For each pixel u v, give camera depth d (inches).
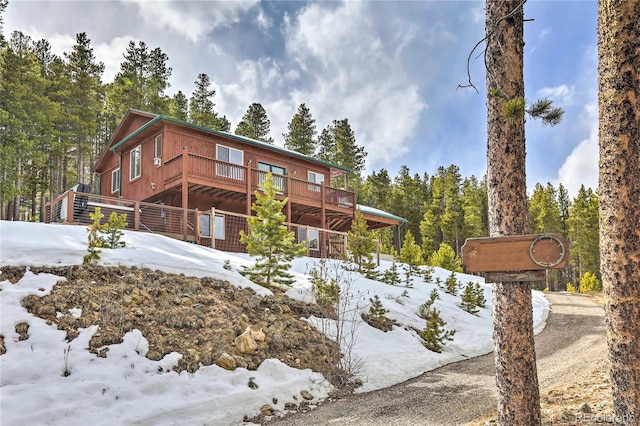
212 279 401.1
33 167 1325.0
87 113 1491.1
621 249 142.6
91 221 620.7
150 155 810.2
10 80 1236.5
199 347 286.8
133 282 342.3
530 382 166.1
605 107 150.9
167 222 672.4
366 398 281.3
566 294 1011.9
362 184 2258.9
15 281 300.0
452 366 378.9
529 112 181.6
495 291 175.6
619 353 140.3
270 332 334.6
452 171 2694.4
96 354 252.5
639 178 144.5
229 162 797.9
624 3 147.9
